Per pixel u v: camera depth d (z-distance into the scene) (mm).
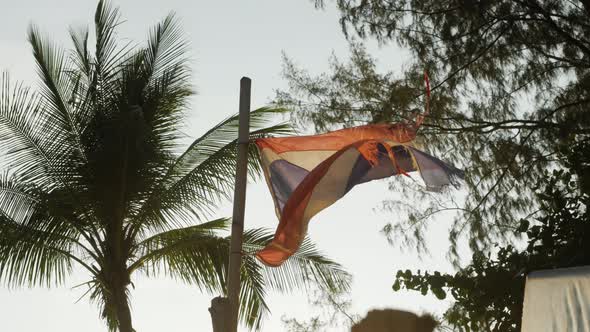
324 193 9188
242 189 9273
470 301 8273
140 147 13734
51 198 14117
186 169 14688
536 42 12852
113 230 14375
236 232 9023
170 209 14469
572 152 8914
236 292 8688
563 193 8867
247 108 9648
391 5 13477
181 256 14633
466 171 12773
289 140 9984
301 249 14211
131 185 14109
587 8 12555
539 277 4059
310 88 14055
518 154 12586
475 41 12914
